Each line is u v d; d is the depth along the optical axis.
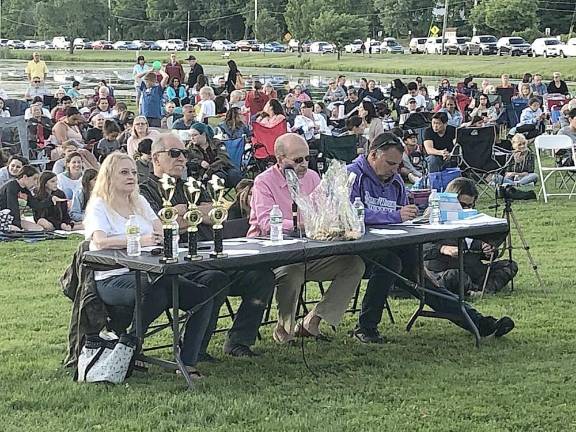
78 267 5.71
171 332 6.63
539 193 14.32
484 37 67.06
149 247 5.63
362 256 6.38
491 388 5.40
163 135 6.52
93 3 88.81
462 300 6.62
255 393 5.30
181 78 26.78
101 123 16.33
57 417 4.88
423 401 5.16
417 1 87.38
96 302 5.59
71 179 11.54
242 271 6.09
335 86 28.05
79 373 5.48
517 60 56.84
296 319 6.71
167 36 94.94
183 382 5.49
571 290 8.18
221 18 93.75
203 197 7.07
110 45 83.88
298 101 22.17
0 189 10.95
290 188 6.18
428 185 12.34
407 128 17.97
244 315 6.16
